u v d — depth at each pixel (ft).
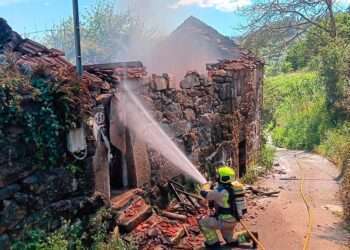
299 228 26.61
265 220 28.17
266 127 92.02
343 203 30.94
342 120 62.69
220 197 20.74
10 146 14.05
